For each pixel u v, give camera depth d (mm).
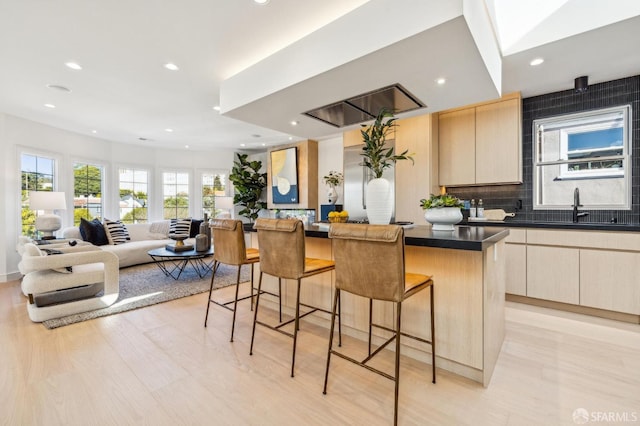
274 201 6262
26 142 4348
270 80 2531
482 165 3574
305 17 2082
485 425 1387
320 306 2551
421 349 1953
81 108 3904
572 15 2205
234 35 2295
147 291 3578
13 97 3508
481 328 1704
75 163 5207
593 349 2111
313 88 2387
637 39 2254
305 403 1556
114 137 5535
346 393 1638
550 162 3410
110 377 1793
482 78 2186
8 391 1655
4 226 4031
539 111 3463
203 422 1423
